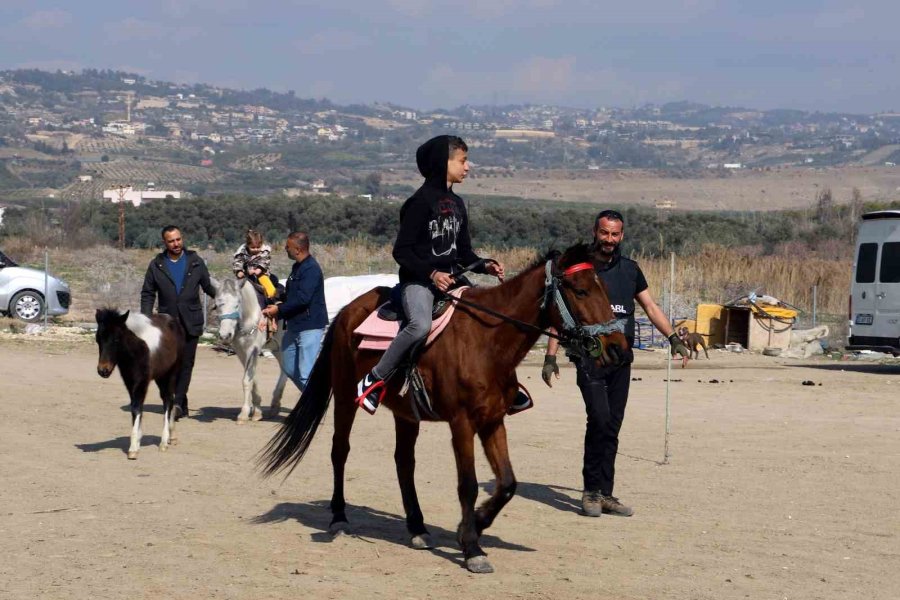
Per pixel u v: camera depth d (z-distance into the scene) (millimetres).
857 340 21234
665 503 9609
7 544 7793
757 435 13422
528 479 10703
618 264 8922
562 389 18047
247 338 13969
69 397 16000
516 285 7457
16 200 138375
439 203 7762
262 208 57469
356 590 6801
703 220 55562
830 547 8055
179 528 8383
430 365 7555
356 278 23859
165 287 13852
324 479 10570
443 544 8102
